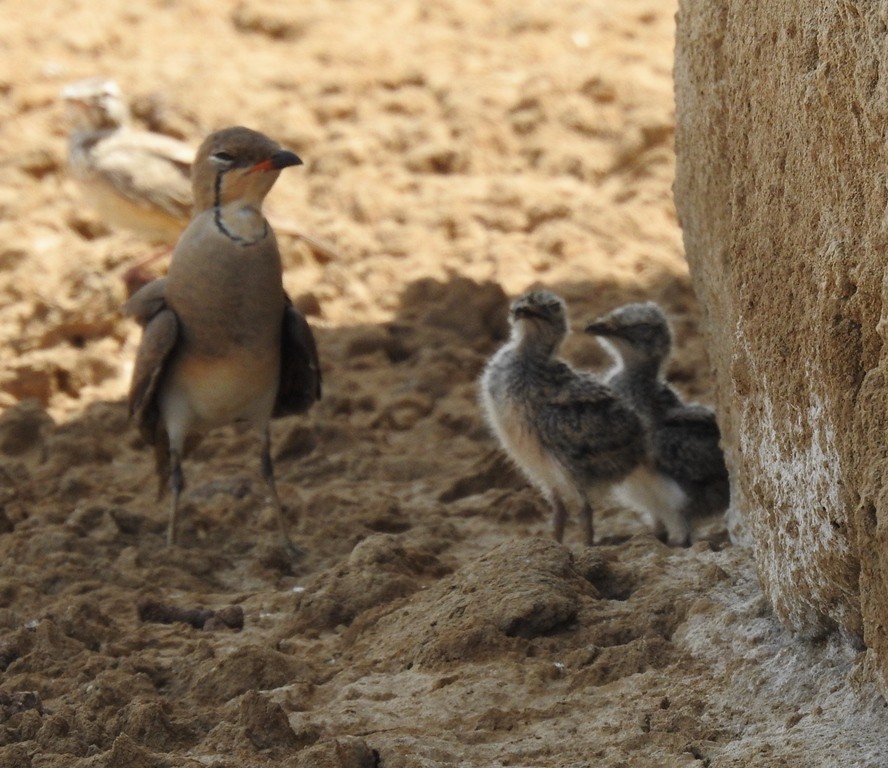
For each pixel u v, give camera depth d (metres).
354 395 16.22
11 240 18.83
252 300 12.16
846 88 7.65
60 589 11.55
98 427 15.58
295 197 20.55
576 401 11.98
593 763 8.11
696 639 9.42
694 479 12.24
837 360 7.87
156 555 12.21
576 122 22.11
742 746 8.11
